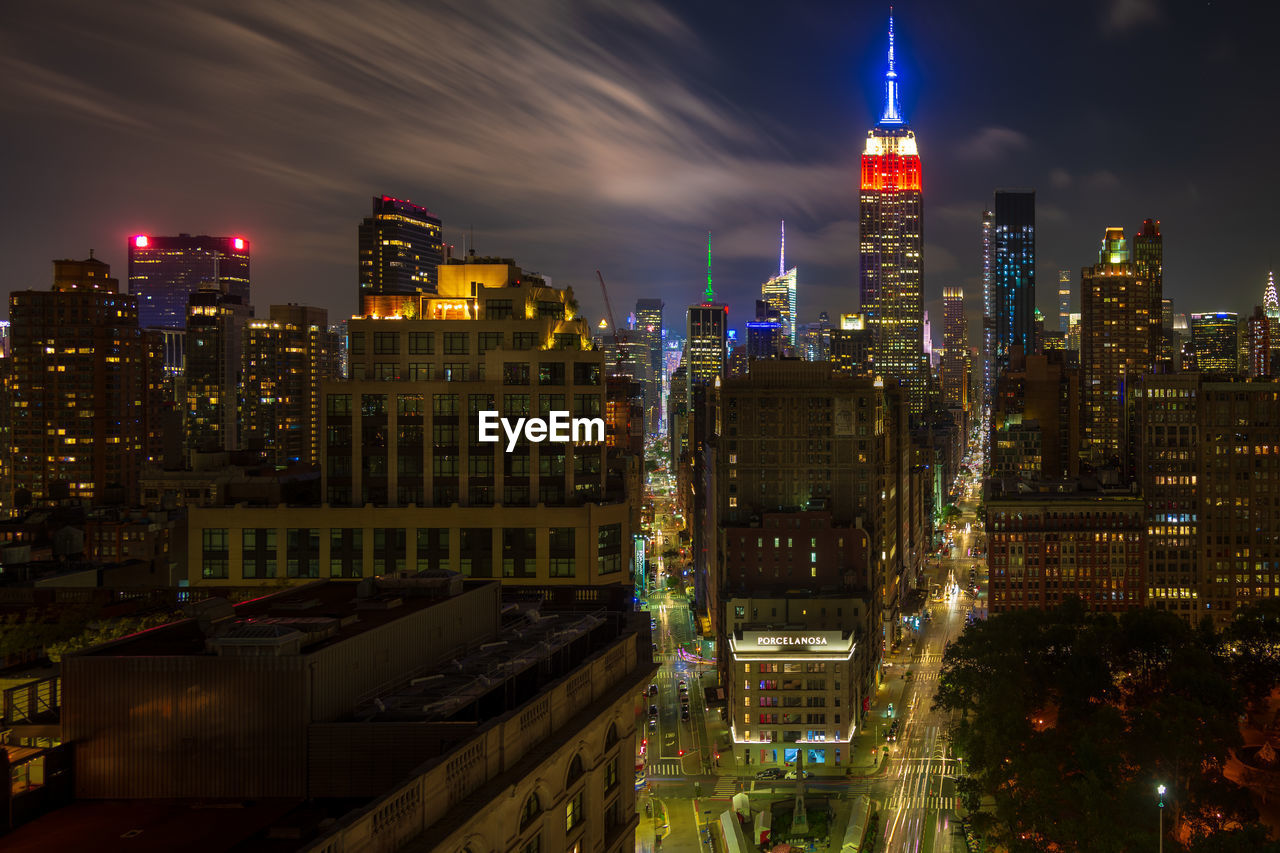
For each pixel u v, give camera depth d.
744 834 145.50
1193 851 76.75
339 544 117.00
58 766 36.09
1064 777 106.25
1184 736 96.19
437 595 50.44
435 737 36.62
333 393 121.12
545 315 137.62
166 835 33.16
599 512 116.81
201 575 116.81
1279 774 113.38
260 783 36.34
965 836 121.62
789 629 189.75
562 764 43.00
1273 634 133.75
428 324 125.62
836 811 157.62
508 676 45.03
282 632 38.16
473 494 120.50
